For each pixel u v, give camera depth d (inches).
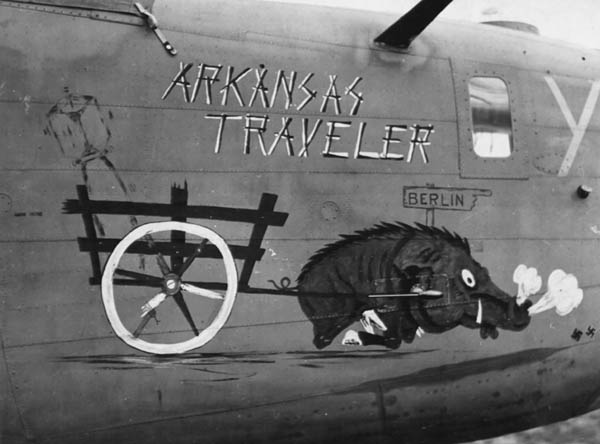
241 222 195.6
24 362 186.4
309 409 202.4
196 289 192.4
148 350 190.4
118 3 200.8
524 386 217.5
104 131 192.2
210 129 197.3
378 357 203.3
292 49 207.8
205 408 195.6
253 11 211.2
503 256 212.5
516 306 213.5
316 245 199.5
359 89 208.8
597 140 229.1
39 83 191.9
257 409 199.0
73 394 188.5
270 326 196.2
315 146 202.8
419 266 205.6
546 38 244.5
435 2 201.6
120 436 193.8
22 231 186.9
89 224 188.9
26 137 189.5
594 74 237.0
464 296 208.7
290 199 199.0
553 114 225.5
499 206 213.9
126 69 196.2
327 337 199.6
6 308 185.8
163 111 195.8
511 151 217.9
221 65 201.5
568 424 291.4
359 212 203.0
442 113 213.5
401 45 216.1
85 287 188.1
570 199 221.8
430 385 208.4
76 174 189.6
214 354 193.6
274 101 202.7
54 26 196.1
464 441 221.0
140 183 191.8
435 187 209.2
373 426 208.7
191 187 193.8
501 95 221.1
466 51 222.8
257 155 199.0
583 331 221.1
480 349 210.8
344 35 213.6
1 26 194.9
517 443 281.1
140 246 190.4
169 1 206.7
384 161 206.7
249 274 195.0
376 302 202.5
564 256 218.7
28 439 190.2
